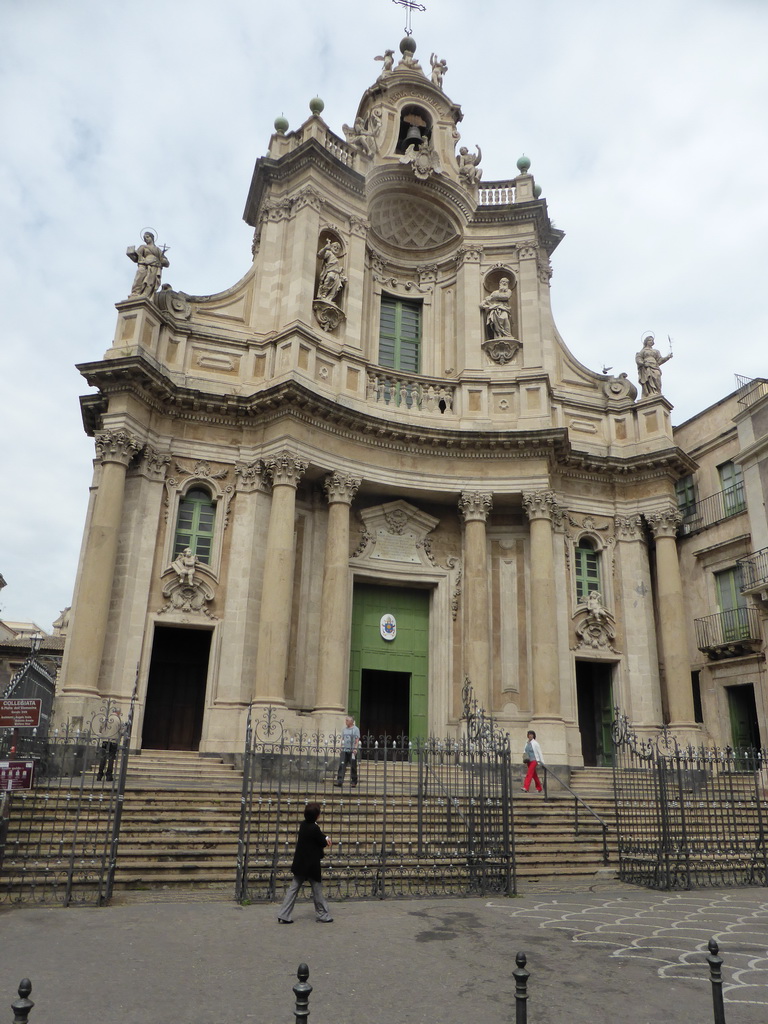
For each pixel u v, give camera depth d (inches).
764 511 922.7
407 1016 244.2
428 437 941.2
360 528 960.9
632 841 554.6
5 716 471.5
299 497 920.3
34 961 294.0
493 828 577.0
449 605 968.9
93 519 783.7
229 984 271.6
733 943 353.7
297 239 964.6
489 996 266.7
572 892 487.2
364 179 1026.1
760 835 566.6
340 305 979.3
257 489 867.4
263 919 375.9
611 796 731.4
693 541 1055.6
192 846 484.4
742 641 926.4
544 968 303.7
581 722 1008.9
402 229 1135.6
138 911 385.7
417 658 969.5
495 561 991.6
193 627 828.0
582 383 1098.1
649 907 441.4
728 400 1035.9
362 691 1000.2
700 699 1005.2
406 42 1194.6
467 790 670.5
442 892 459.2
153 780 673.6
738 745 947.3
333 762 775.7
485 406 997.8
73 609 827.4
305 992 165.8
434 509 1003.9
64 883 418.3
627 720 884.6
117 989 263.0
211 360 914.1
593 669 1022.4
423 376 997.8
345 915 392.8
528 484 956.6
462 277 1075.3
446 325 1096.2
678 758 575.8
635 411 1069.1
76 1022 231.1
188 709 895.7
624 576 1017.5
